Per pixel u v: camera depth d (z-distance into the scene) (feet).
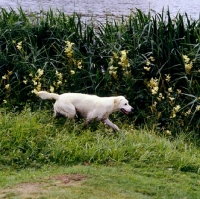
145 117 30.04
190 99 30.53
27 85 32.12
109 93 31.24
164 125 29.96
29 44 33.12
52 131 26.73
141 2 72.54
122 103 27.61
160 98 29.94
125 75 31.04
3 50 34.04
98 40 34.58
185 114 29.58
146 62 31.55
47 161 24.13
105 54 33.47
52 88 29.96
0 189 20.52
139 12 35.63
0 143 24.73
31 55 33.50
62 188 20.54
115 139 26.43
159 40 32.89
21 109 30.55
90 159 24.31
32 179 21.74
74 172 22.59
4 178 22.00
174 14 61.11
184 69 31.40
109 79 31.35
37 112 28.76
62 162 24.16
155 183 22.04
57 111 27.91
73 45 33.96
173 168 24.57
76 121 28.45
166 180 23.02
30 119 27.43
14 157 24.08
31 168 23.54
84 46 34.22
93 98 27.53
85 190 20.38
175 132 29.35
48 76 31.83
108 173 22.74
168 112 29.96
